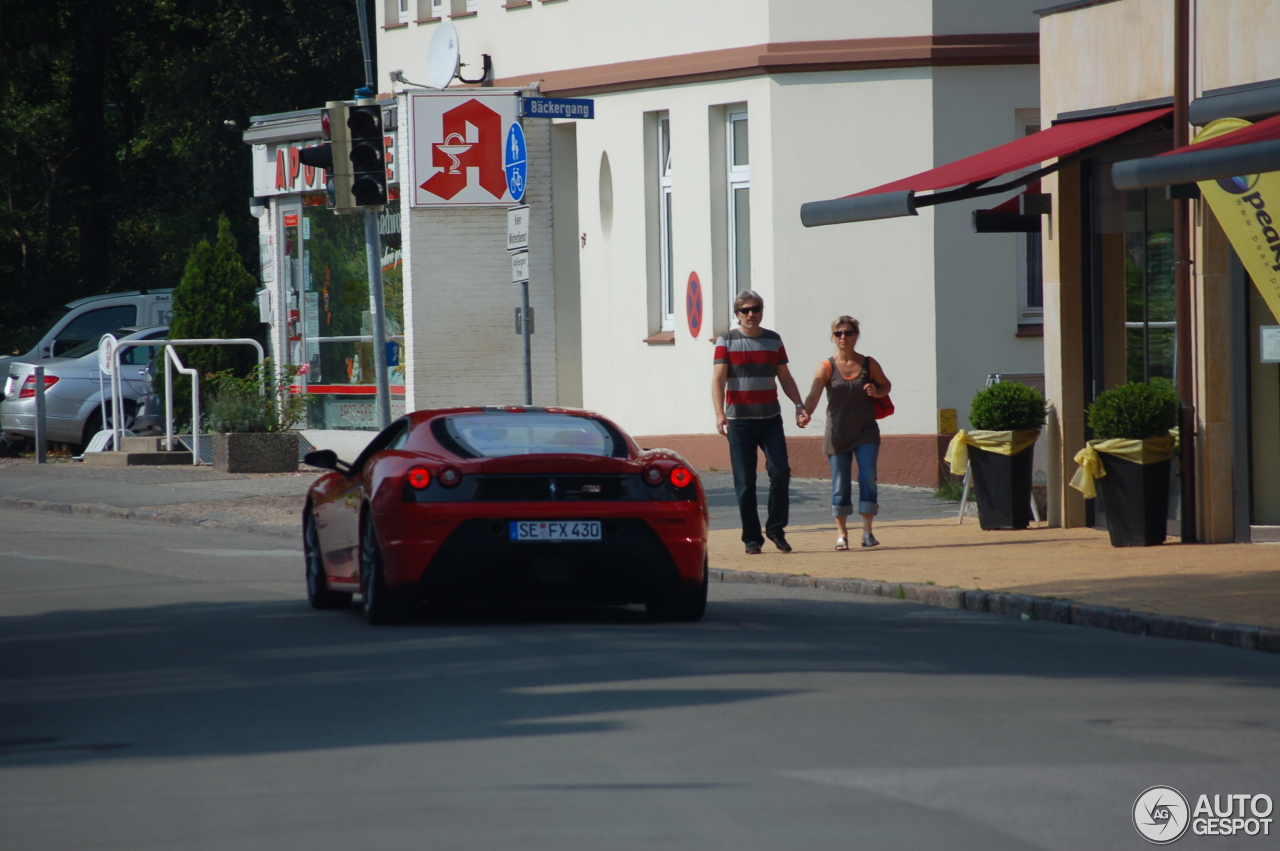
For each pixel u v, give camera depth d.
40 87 152.50
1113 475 51.19
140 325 110.88
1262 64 48.50
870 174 72.94
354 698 28.52
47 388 99.12
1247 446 51.16
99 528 64.75
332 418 96.31
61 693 29.55
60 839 19.81
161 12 150.38
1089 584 43.25
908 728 25.92
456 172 85.69
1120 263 56.22
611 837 19.61
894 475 72.56
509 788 22.06
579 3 84.00
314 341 97.00
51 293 150.25
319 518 42.09
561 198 88.00
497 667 31.44
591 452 38.31
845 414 53.03
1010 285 72.75
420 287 87.69
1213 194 47.47
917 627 38.50
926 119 72.56
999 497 56.81
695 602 38.78
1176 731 25.95
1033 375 70.94
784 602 43.50
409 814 20.73
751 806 21.08
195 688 29.77
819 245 73.25
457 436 38.97
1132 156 54.88
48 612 40.50
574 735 25.33
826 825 20.17
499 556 36.56
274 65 143.38
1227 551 49.22
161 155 168.38
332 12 138.38
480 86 90.19
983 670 31.83
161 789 22.30
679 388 79.50
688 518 37.72
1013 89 72.88
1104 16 54.97
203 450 90.56
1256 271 46.75
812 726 26.00
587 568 37.03
